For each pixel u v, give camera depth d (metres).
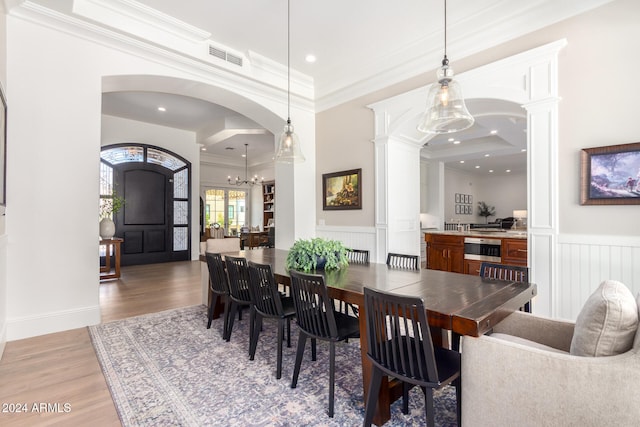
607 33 2.64
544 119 2.94
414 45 3.88
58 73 3.05
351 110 4.86
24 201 2.86
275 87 4.65
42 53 2.96
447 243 4.90
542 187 2.95
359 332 1.91
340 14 3.32
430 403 1.39
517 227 7.15
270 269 2.20
